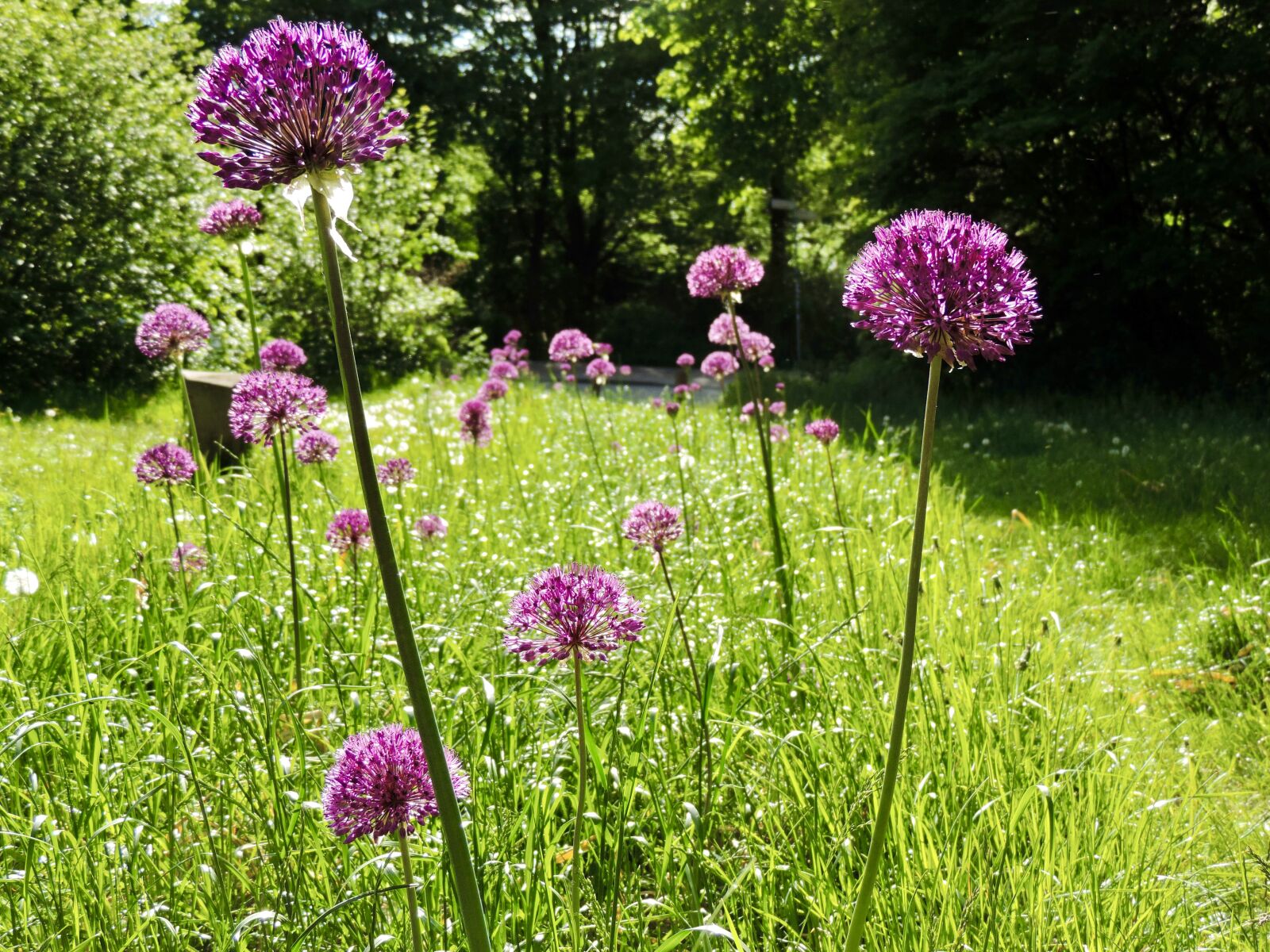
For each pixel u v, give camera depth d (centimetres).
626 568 500
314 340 2075
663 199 4309
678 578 489
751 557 543
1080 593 606
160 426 1232
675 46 3159
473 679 337
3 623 381
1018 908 252
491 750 296
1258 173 1561
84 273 1598
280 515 581
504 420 1053
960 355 172
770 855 271
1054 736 342
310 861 266
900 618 434
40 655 357
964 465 1078
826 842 278
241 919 246
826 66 2875
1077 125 1677
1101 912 250
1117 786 320
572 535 567
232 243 461
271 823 285
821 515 641
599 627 204
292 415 344
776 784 310
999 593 477
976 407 1698
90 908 234
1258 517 776
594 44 4203
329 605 434
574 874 217
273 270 2017
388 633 398
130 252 1642
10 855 264
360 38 151
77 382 1559
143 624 384
